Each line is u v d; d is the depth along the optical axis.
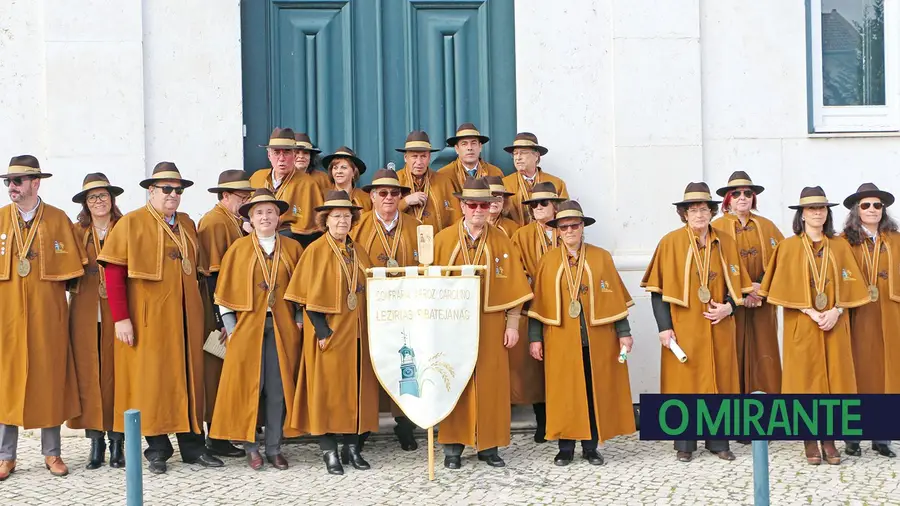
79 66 8.41
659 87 8.88
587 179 8.87
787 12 9.05
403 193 7.94
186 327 6.88
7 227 6.76
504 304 7.00
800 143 9.05
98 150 8.42
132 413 4.75
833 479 6.63
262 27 8.96
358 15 9.07
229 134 8.62
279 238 7.03
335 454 6.84
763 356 7.61
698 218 7.20
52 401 6.72
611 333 7.12
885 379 7.31
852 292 7.13
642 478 6.66
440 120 9.11
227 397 6.83
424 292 6.72
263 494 6.29
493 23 9.16
